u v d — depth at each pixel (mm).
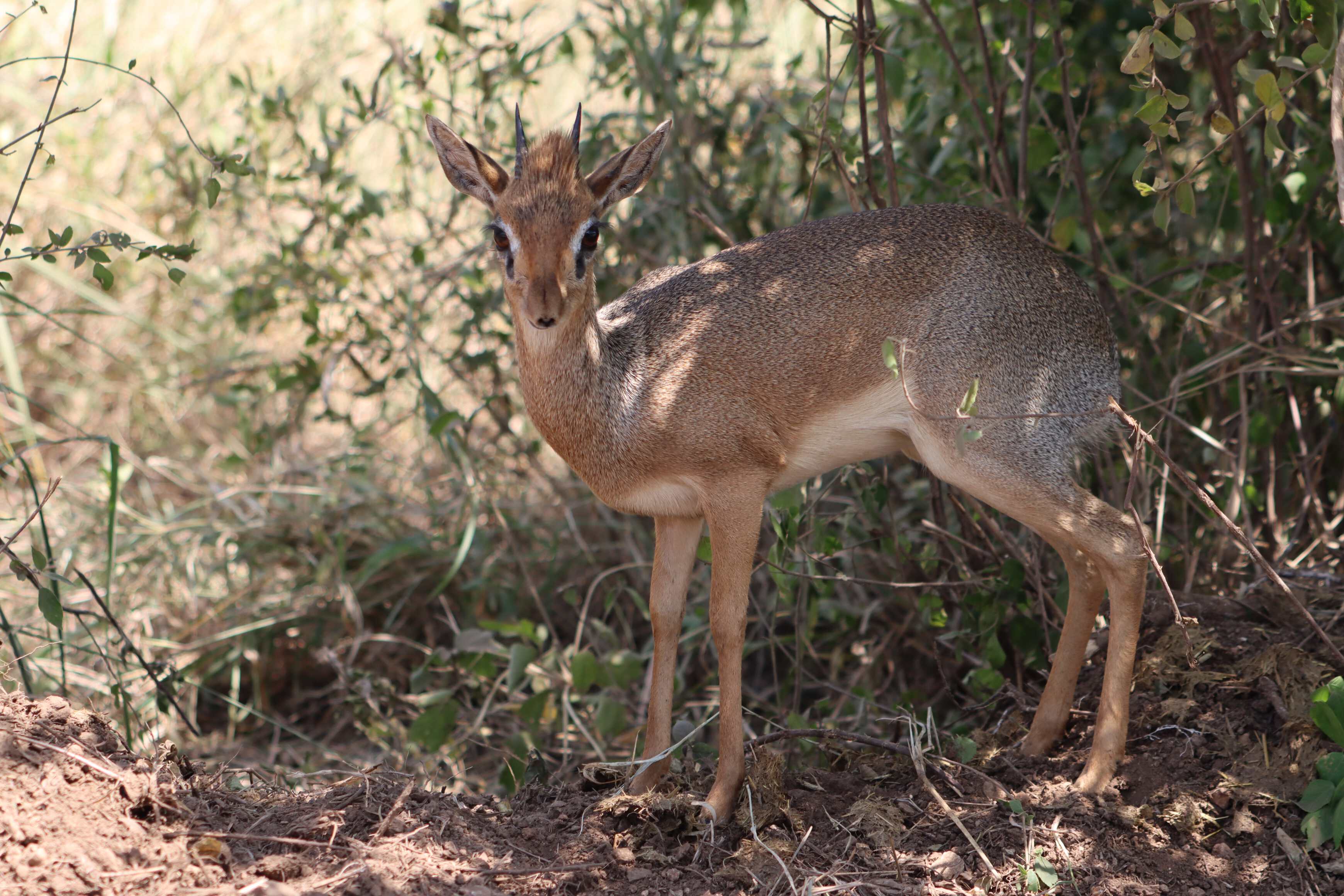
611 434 7227
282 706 11422
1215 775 7020
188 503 13055
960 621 9617
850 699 10133
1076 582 7664
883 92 8836
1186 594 8703
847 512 9547
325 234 11984
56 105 14070
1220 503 9617
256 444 12430
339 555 11180
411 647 11586
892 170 8883
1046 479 7113
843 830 6750
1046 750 7723
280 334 14055
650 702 7609
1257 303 9359
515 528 11703
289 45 14984
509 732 10539
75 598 11070
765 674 11133
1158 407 9484
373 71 15375
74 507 12094
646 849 6590
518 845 6543
